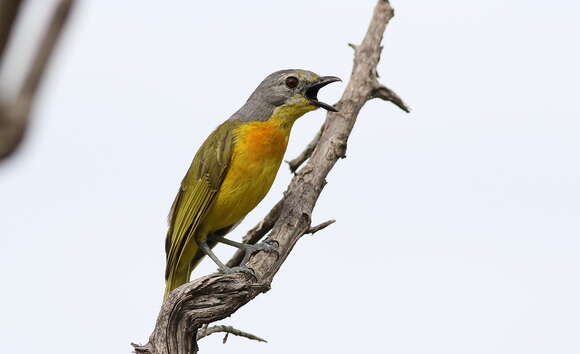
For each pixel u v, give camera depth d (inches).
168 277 445.7
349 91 501.7
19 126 49.3
